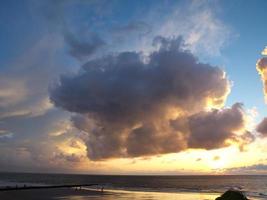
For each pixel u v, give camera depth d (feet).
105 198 278.05
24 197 280.51
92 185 529.04
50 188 410.52
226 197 153.69
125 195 317.83
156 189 446.60
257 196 348.38
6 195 299.17
